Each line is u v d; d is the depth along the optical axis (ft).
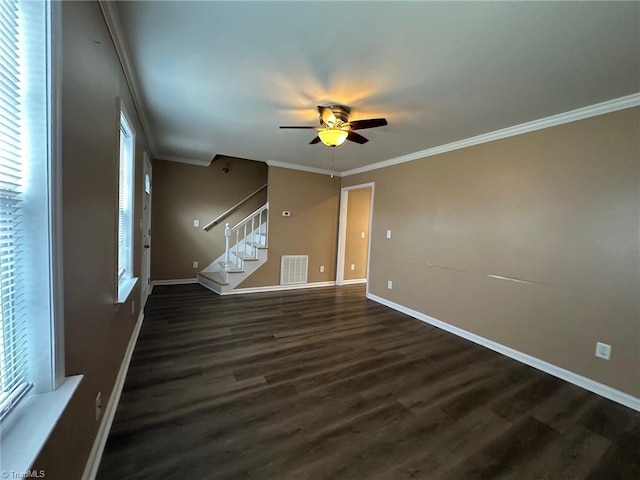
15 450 2.44
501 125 9.34
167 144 13.48
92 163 4.35
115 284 6.03
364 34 5.28
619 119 7.22
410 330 11.44
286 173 16.97
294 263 17.65
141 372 7.35
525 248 9.12
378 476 4.60
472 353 9.54
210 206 18.20
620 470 4.96
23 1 2.79
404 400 6.71
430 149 12.39
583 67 5.97
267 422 5.71
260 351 8.92
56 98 2.99
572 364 7.94
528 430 5.88
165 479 4.32
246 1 4.58
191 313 12.17
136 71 6.83
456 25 4.92
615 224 7.26
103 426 4.99
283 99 8.10
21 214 2.88
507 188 9.65
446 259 11.75
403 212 13.94
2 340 2.71
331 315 12.87
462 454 5.16
